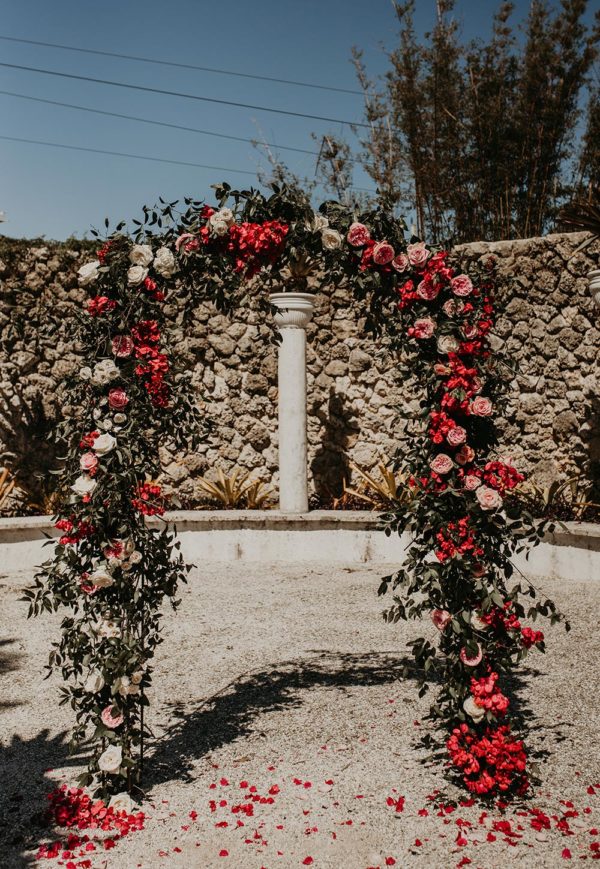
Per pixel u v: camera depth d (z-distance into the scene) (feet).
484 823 10.94
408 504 12.14
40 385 32.91
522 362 31.35
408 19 59.67
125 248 12.54
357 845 10.46
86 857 10.36
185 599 23.85
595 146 57.26
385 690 16.10
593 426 30.40
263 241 12.44
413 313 12.47
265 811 11.43
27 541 29.43
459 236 59.67
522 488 30.60
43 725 14.83
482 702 11.66
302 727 14.38
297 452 30.76
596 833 10.57
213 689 16.44
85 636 11.99
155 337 12.72
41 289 33.09
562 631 19.74
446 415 12.04
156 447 13.21
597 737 13.57
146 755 13.42
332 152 65.62
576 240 30.58
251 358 34.04
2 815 11.53
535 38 56.90
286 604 23.03
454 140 58.85
